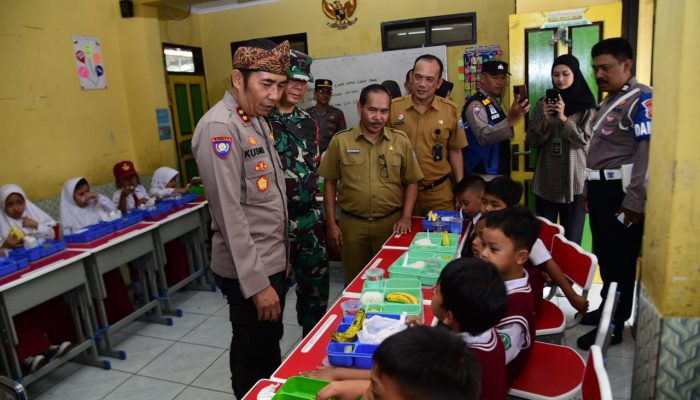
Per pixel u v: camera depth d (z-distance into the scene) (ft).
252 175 5.58
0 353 8.06
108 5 15.31
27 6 12.60
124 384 8.81
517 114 9.08
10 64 12.16
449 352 2.64
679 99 4.40
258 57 5.24
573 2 12.14
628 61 7.96
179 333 10.77
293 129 7.75
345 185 8.64
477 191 7.98
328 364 4.25
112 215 10.82
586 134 9.49
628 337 8.91
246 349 5.99
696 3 4.23
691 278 4.63
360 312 4.78
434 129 9.34
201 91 19.16
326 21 17.58
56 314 9.53
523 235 5.01
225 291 5.99
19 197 10.32
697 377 4.80
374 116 7.97
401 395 2.59
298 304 8.58
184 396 8.30
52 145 13.37
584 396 3.67
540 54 12.32
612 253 8.39
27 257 8.57
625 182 7.77
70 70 13.92
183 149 17.99
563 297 10.91
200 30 19.10
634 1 12.06
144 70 15.74
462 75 16.44
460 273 4.00
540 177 10.36
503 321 4.80
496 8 15.74
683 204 4.53
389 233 8.72
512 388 5.12
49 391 8.71
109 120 15.39
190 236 13.03
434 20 16.42
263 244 5.79
